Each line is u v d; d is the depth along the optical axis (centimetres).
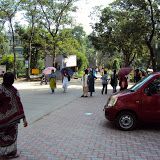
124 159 403
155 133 566
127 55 3375
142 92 577
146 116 572
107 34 2900
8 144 375
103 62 7431
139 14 2123
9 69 4512
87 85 1296
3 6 2645
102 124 664
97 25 2956
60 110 898
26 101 1093
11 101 370
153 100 570
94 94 1438
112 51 3062
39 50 3944
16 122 376
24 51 3956
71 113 833
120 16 2788
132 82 2591
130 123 588
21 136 552
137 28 2061
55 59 2862
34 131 596
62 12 2720
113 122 687
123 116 589
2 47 4906
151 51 2302
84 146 475
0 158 401
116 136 544
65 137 541
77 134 565
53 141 511
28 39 3591
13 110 373
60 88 1808
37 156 420
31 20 2869
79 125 655
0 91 362
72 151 446
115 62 5353
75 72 3809
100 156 418
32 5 2648
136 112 575
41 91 1583
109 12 2900
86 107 957
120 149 454
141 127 626
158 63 4631
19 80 2856
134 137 534
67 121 707
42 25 2952
